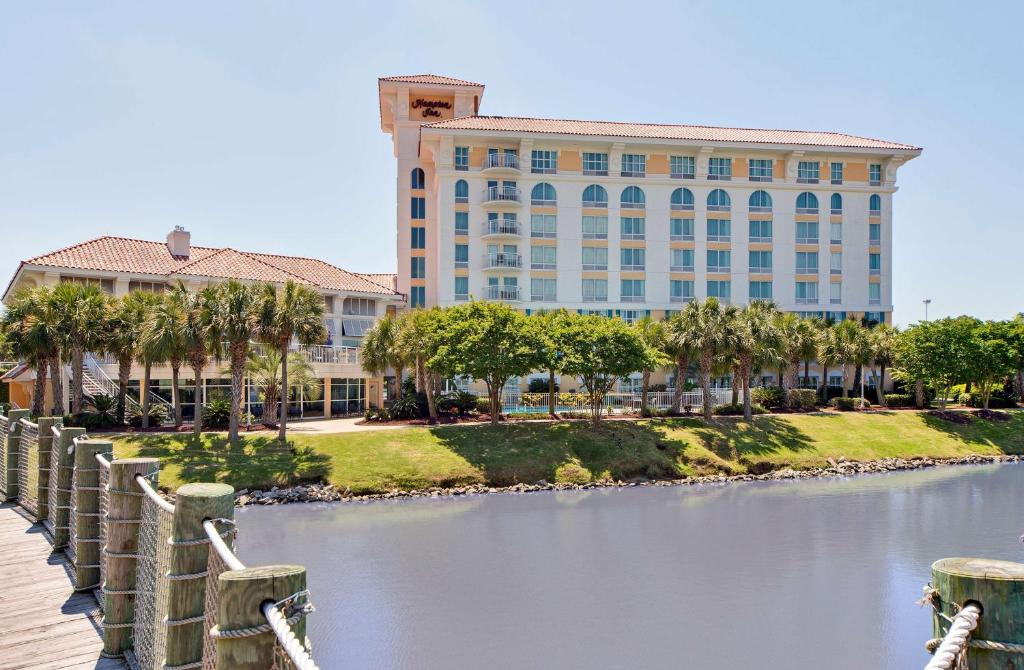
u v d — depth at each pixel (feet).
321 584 61.77
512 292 194.39
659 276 203.72
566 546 75.10
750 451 127.85
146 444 103.55
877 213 215.31
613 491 107.14
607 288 201.46
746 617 55.26
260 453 104.42
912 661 47.75
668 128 217.56
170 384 136.87
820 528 84.12
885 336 180.86
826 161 212.02
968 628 8.95
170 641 16.55
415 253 217.15
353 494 98.78
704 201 206.49
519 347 125.80
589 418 139.74
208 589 14.25
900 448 141.08
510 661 47.01
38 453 44.50
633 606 57.36
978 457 141.28
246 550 72.23
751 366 153.58
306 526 82.74
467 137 195.21
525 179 198.90
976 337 170.60
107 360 134.21
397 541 76.48
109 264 147.54
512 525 84.58
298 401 148.05
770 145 204.33
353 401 157.58
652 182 203.82
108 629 24.63
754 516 90.63
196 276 151.23
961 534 81.61
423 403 146.20
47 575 34.40
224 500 17.28
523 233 198.49
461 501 98.43
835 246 212.23
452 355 124.67
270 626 10.28
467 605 57.16
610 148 201.77
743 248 207.72
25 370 140.05
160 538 19.57
